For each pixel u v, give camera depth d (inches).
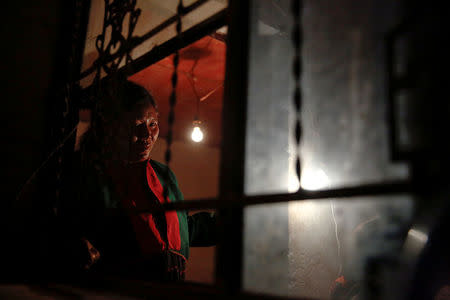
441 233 21.5
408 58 26.5
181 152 171.0
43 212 64.8
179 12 47.4
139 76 107.9
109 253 65.8
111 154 64.4
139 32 82.5
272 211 38.9
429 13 25.7
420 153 23.7
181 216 79.1
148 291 39.6
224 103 37.3
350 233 53.1
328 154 42.9
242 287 32.8
